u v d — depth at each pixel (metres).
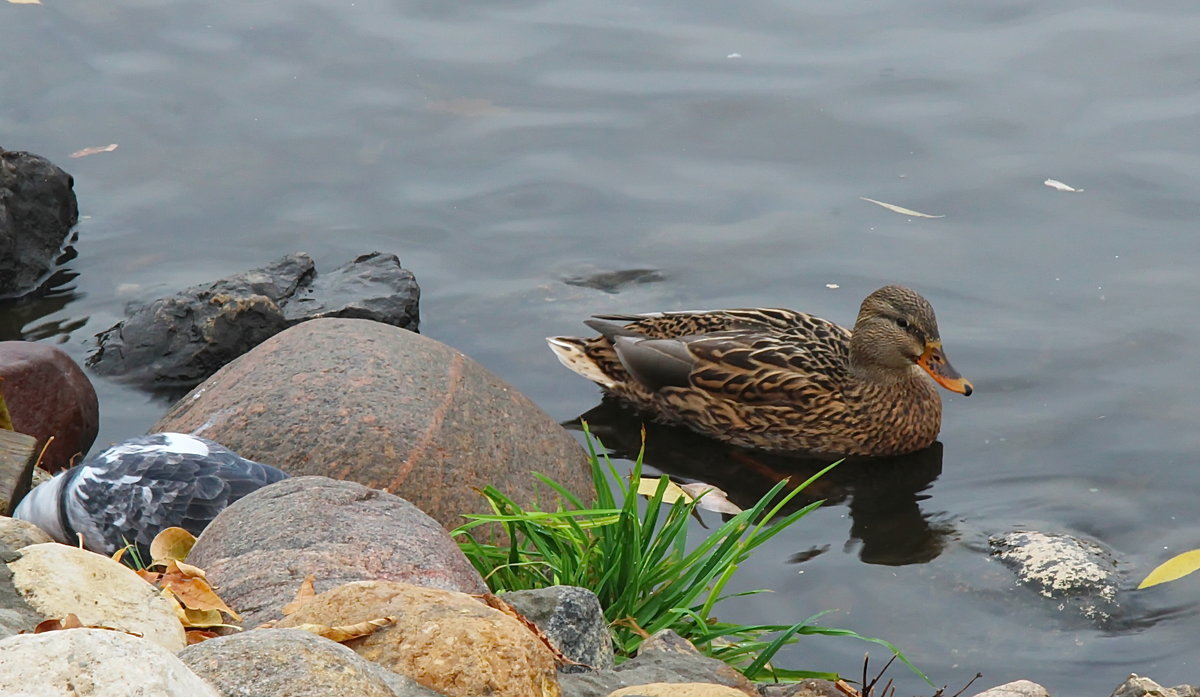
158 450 7.99
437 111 16.38
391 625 5.10
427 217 14.73
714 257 14.26
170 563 6.16
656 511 8.10
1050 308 13.22
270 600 6.00
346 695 4.37
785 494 11.92
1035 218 14.48
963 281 13.69
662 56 17.44
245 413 9.86
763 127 16.11
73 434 11.34
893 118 16.14
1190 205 14.48
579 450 10.80
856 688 8.29
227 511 6.89
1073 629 9.38
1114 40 17.52
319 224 14.60
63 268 14.06
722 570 8.12
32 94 16.47
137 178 15.26
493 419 10.23
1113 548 10.30
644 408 13.38
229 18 18.20
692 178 15.35
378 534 6.52
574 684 5.92
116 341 12.87
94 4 18.38
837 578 10.16
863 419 12.56
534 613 6.45
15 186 14.04
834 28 18.03
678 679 6.16
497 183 15.27
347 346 10.43
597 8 18.61
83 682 3.74
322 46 17.61
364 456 9.51
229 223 14.64
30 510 7.93
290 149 15.72
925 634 9.41
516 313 13.52
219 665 4.42
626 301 13.68
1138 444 11.50
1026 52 17.34
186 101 16.47
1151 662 8.99
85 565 5.75
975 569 10.16
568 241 14.46
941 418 12.51
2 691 3.70
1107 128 15.80
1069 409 12.02
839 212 14.77
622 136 15.99
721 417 13.06
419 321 13.34
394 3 18.64
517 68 17.19
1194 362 12.38
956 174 15.20
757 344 13.15
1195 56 17.06
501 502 8.59
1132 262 13.73
